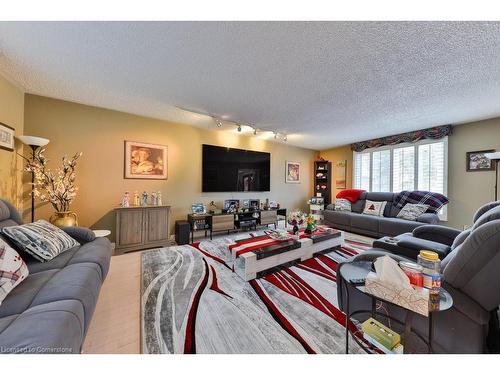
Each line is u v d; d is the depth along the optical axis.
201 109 3.15
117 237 2.96
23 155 2.62
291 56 1.82
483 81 2.22
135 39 1.62
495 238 1.01
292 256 2.56
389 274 1.05
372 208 4.46
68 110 2.93
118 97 2.77
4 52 1.80
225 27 1.48
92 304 1.19
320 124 3.83
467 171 3.69
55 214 2.50
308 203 5.98
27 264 1.49
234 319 1.55
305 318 1.57
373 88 2.40
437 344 1.15
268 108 3.05
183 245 3.43
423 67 1.96
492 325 1.19
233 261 2.40
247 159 4.83
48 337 0.79
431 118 3.46
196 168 4.17
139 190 3.51
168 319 1.54
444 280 1.17
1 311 0.98
